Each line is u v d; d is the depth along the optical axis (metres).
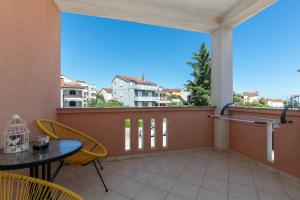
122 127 3.00
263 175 2.37
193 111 3.48
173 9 3.12
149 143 3.17
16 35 1.55
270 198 1.82
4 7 1.38
